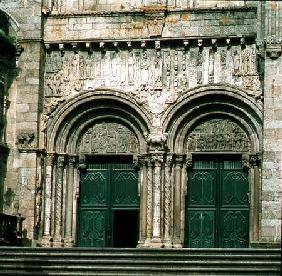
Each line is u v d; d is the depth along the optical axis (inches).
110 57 1871.3
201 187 1850.4
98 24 1871.3
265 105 1696.6
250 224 1792.6
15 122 1849.2
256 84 1804.9
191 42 1838.1
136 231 1856.5
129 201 1868.8
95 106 1875.0
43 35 1878.7
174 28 1841.8
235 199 1834.4
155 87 1841.8
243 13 1824.6
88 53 1879.9
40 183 1833.2
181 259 1422.2
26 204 1815.9
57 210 1849.2
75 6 1914.4
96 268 1398.9
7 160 1840.6
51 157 1854.1
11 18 1875.0
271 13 1708.9
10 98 1859.0
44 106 1875.0
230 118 1838.1
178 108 1828.2
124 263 1411.2
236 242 1819.6
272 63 1702.8
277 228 1649.9
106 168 1891.0
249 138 1823.3
